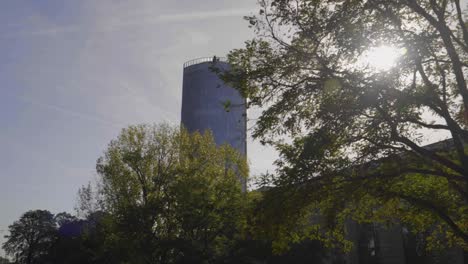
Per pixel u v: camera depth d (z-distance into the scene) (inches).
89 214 2033.7
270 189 498.3
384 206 599.2
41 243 3690.9
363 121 498.3
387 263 1582.2
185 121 4387.3
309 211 552.1
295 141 519.5
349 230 1761.8
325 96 505.7
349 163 502.6
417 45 467.8
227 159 1412.4
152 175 1387.8
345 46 481.1
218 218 1263.5
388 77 463.2
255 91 542.9
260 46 544.4
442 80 536.1
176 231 1342.3
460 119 547.2
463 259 1318.9
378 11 511.8
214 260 1223.5
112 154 1407.5
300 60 518.9
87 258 1868.8
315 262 1266.0
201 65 4530.0
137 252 1270.9
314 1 521.7
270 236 506.0
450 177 476.7
